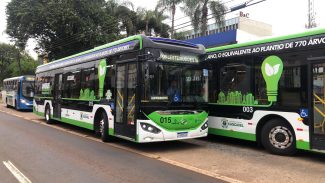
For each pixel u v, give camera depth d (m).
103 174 7.48
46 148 10.67
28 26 36.38
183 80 10.42
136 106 9.93
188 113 10.37
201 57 10.89
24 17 35.62
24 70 62.44
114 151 10.30
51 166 8.22
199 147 11.02
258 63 10.30
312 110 8.69
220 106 11.55
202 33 29.59
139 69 9.95
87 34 36.56
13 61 67.50
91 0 38.06
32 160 8.88
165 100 10.02
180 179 7.06
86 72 14.04
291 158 9.24
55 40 39.03
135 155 9.69
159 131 9.81
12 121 19.53
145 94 9.80
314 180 7.02
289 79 9.34
